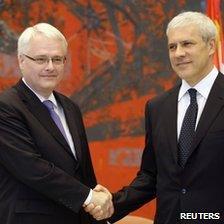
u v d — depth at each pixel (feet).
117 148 18.56
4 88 18.35
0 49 18.38
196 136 10.99
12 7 18.35
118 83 18.44
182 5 18.17
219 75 11.51
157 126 11.80
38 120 11.48
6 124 11.19
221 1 17.38
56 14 18.40
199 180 10.92
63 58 11.67
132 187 12.88
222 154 10.83
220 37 16.43
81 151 12.01
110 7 18.34
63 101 12.42
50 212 11.21
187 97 11.62
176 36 11.13
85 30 18.40
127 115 18.49
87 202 11.32
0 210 11.23
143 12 18.29
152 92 18.35
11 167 11.15
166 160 11.39
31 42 11.37
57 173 11.10
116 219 12.90
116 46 18.35
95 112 18.54
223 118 10.99
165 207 11.34
